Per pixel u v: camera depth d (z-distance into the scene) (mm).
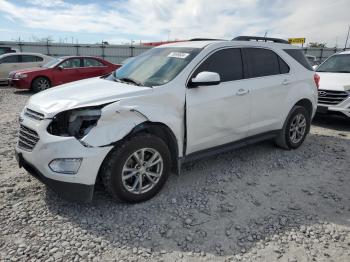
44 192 3881
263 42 5109
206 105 4102
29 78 12883
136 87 3797
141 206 3648
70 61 13656
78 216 3416
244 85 4582
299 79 5496
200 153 4270
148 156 3713
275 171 4770
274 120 5176
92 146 3219
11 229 3156
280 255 2918
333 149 5859
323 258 2895
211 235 3180
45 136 3279
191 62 4105
